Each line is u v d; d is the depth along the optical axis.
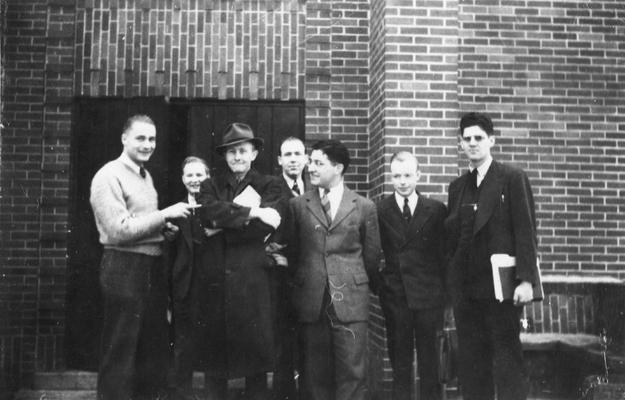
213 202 4.27
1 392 6.09
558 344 5.79
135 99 6.54
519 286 4.21
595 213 6.67
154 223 4.19
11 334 6.38
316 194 4.70
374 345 6.12
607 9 6.79
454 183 4.75
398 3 5.93
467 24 6.71
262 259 4.37
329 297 4.46
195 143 6.68
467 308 4.48
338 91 6.75
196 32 6.69
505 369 4.32
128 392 4.16
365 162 6.72
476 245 4.42
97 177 4.24
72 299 6.47
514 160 6.66
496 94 6.68
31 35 6.61
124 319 4.18
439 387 4.88
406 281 4.75
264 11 6.75
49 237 6.50
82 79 6.59
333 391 4.55
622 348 5.57
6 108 6.53
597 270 6.64
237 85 6.70
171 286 4.65
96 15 6.62
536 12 6.74
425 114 5.89
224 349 4.29
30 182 6.53
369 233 4.61
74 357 6.42
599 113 6.73
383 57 6.01
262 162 6.72
